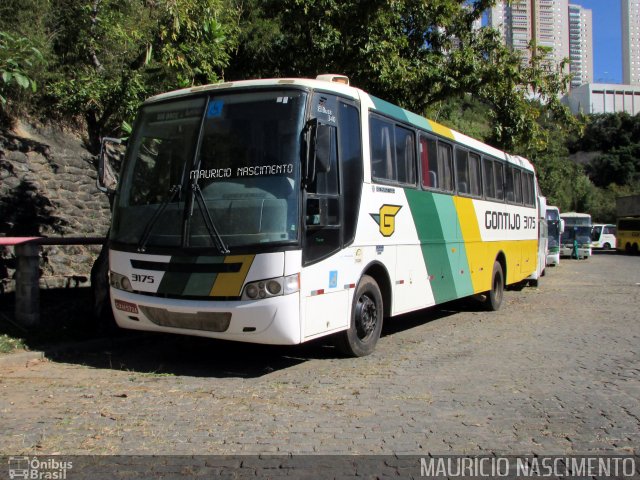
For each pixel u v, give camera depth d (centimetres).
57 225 1266
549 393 645
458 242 1095
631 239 5069
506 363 790
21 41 755
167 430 515
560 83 1491
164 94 758
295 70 1412
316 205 673
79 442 487
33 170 1239
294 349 857
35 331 834
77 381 671
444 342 941
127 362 775
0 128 1230
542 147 1622
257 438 498
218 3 1043
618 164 7919
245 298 635
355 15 1256
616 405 603
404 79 1284
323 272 685
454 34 1457
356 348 791
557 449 482
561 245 4169
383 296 849
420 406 591
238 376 705
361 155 771
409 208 898
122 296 716
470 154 1178
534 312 1319
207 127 699
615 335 1016
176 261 669
